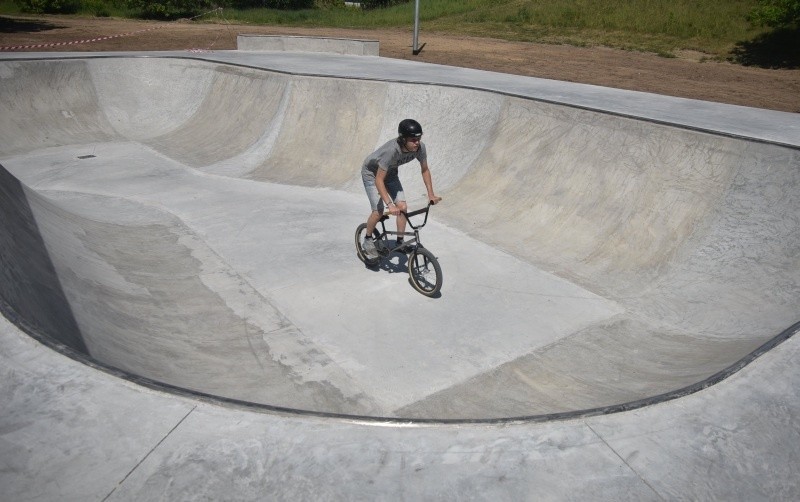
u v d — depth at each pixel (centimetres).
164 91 1382
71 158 1127
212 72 1352
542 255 711
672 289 604
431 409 443
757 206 613
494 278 658
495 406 447
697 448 264
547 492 233
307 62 1490
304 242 760
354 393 462
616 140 764
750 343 473
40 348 310
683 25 2052
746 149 648
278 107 1155
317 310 590
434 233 784
